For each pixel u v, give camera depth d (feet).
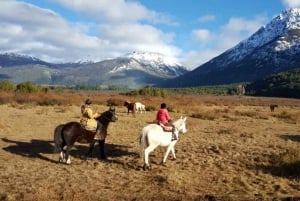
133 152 59.88
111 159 55.01
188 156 57.11
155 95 272.31
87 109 53.93
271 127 100.83
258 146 66.74
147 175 46.65
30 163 51.19
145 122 99.66
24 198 36.91
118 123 94.38
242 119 120.88
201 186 42.70
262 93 612.29
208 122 107.34
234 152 60.34
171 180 43.21
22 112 110.93
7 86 207.92
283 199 38.06
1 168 48.24
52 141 67.05
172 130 51.65
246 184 43.21
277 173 48.42
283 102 325.83
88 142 53.57
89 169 49.01
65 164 51.34
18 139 67.46
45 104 145.59
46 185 41.45
